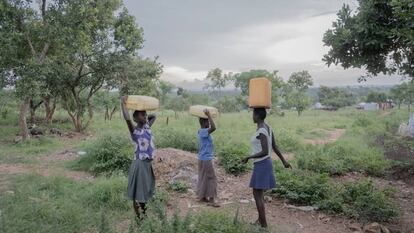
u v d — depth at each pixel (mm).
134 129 5836
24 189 7551
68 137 18750
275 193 7988
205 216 5664
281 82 50594
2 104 21656
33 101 22562
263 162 5723
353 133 22375
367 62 7914
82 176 9688
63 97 21453
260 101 5602
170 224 5184
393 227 6520
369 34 7371
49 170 10281
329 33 8008
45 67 16578
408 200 8273
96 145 11094
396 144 15359
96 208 6723
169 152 10688
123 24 20781
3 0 15734
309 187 7727
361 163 11273
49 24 16891
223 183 9094
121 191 7406
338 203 7113
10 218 5590
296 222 6664
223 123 26453
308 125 29688
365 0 7430
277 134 17672
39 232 5270
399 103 58719
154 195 6840
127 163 9844
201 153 7496
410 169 10578
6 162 11320
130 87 21312
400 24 7117
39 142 15609
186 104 58281
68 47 17719
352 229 6371
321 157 11297
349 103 106562
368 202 6984
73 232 5570
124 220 6199
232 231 5273
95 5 19359
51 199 6992
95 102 30781
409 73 7965
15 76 16453
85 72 21375
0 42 15539
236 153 10602
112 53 20656
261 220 5875
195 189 8375
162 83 52562
